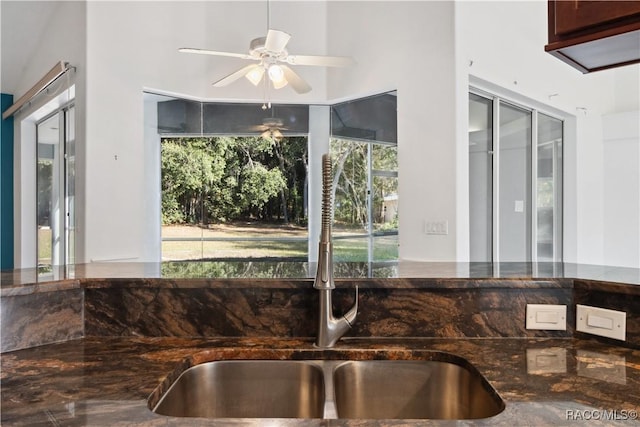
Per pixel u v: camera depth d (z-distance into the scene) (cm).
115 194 338
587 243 490
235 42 412
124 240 343
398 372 98
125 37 348
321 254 101
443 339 107
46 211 442
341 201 423
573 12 99
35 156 468
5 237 483
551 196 461
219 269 135
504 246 386
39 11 376
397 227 378
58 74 332
